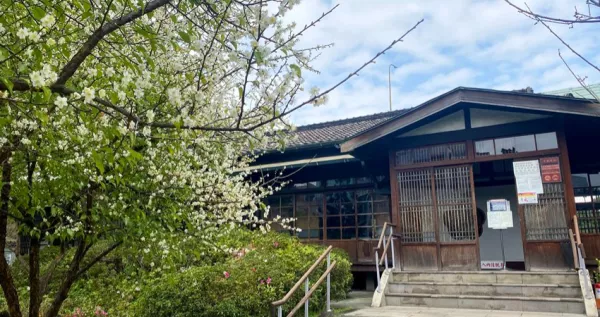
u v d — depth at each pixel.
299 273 7.41
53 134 3.64
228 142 5.25
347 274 8.71
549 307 7.27
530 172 8.61
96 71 3.28
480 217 11.91
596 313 6.68
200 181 5.23
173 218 4.89
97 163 2.89
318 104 3.17
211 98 4.27
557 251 8.15
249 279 6.89
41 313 7.21
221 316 6.46
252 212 6.05
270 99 3.16
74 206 4.83
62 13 2.98
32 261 4.80
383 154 10.73
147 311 6.89
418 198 9.48
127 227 4.80
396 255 9.44
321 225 11.96
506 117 9.04
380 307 8.03
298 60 3.23
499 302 7.63
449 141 9.42
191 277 6.96
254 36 3.04
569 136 9.70
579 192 10.12
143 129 3.40
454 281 8.52
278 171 12.22
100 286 8.37
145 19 3.98
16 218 4.61
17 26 3.10
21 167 4.50
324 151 12.17
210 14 3.23
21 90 2.82
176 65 4.17
